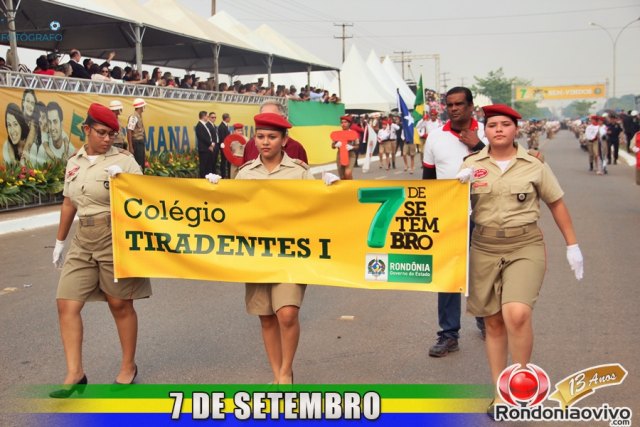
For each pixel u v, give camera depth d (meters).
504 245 3.92
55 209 13.80
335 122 28.09
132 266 4.40
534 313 6.29
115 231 4.34
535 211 3.91
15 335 5.75
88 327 5.96
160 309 6.60
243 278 4.31
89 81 15.09
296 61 28.06
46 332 5.84
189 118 18.89
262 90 24.77
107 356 5.17
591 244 9.73
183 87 20.44
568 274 7.92
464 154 4.91
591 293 7.00
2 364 5.01
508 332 3.83
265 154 4.29
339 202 4.22
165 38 21.22
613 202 14.35
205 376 4.72
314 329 5.91
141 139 15.23
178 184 4.34
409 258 4.17
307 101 25.72
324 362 5.02
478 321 5.59
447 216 4.09
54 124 14.15
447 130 4.99
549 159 30.06
